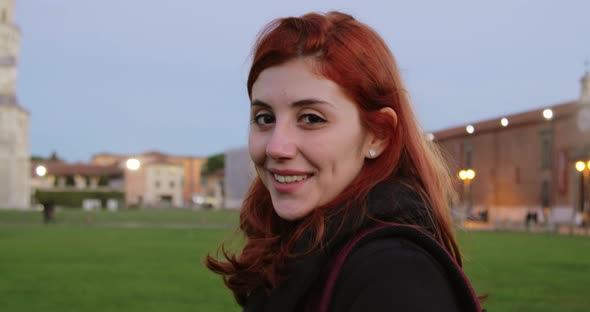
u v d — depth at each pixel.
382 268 1.09
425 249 1.13
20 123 75.62
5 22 74.25
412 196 1.29
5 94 73.19
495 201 51.75
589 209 37.94
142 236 26.81
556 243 24.00
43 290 10.17
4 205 71.38
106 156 137.62
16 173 73.19
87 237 25.84
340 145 1.30
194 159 130.38
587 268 14.05
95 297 9.45
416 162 1.40
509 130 50.66
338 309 1.14
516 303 8.95
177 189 117.12
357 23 1.38
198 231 31.47
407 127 1.40
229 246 1.73
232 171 60.38
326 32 1.31
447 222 1.43
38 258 16.08
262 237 1.62
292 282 1.29
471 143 55.31
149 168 115.12
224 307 8.62
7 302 8.94
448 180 1.60
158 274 12.55
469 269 13.85
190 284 10.98
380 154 1.36
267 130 1.39
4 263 14.67
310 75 1.30
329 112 1.29
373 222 1.24
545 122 46.69
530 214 43.16
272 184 1.37
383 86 1.34
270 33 1.36
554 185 45.53
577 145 43.34
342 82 1.30
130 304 8.84
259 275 1.47
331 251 1.27
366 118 1.34
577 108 43.47
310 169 1.32
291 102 1.30
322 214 1.30
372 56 1.34
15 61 73.62
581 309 8.45
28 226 36.12
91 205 73.62
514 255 17.80
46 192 86.69
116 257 16.55
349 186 1.34
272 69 1.33
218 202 110.12
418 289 1.05
